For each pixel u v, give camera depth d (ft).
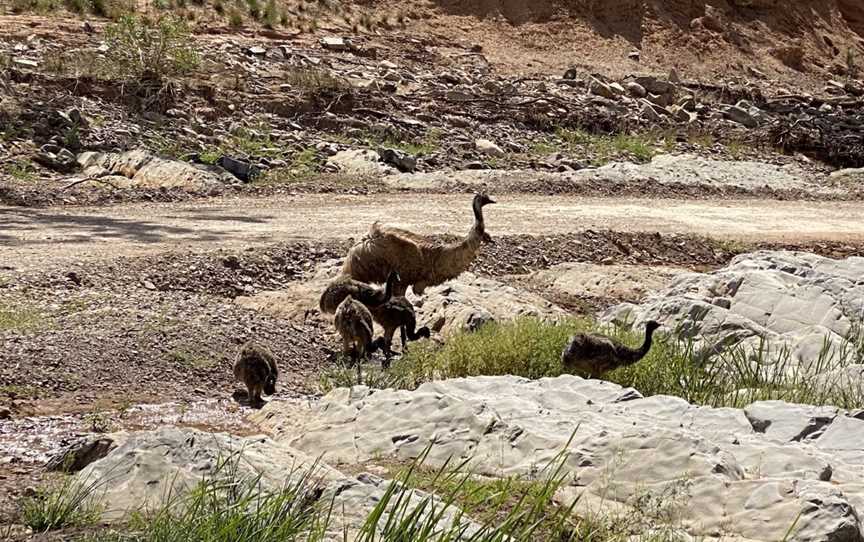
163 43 142.51
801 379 58.75
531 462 38.88
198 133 131.23
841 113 199.93
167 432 36.24
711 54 229.04
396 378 56.59
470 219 104.42
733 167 149.69
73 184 106.93
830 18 258.98
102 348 56.90
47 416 48.47
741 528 33.17
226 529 27.81
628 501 35.63
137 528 30.37
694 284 73.92
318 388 57.00
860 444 42.68
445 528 28.76
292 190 113.09
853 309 70.64
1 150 112.16
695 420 44.83
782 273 76.33
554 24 218.59
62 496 33.58
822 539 31.63
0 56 136.46
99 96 133.18
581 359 55.06
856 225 121.80
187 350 59.00
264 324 66.44
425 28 208.95
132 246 81.10
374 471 40.06
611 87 189.88
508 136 156.35
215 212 99.66
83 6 173.06
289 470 34.76
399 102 159.74
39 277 69.15
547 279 88.79
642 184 133.08
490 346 58.54
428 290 75.20
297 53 175.01
